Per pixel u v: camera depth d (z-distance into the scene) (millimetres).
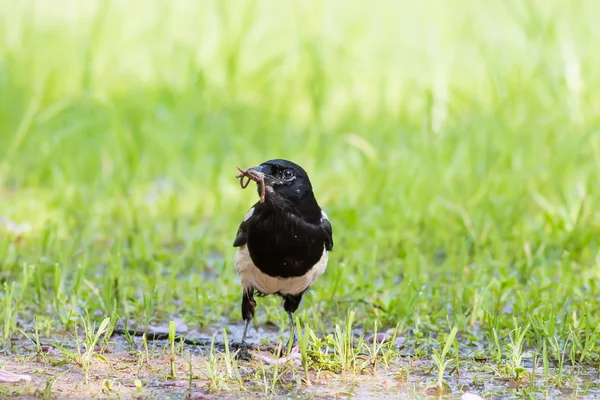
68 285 10656
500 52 19109
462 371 8086
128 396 7297
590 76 17797
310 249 8508
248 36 21375
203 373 7918
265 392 7426
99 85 18797
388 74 20516
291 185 8383
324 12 23625
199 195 15039
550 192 13953
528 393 7484
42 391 7309
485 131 15695
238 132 17234
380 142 16516
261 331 9477
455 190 14148
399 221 12875
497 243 11836
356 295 9875
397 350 8578
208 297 9797
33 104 15891
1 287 10109
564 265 10414
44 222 12742
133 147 15781
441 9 24312
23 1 25484
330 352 8617
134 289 10453
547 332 8312
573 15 20500
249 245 8547
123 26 22484
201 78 17109
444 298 10164
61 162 15992
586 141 14852
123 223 13133
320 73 16594
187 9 24266
